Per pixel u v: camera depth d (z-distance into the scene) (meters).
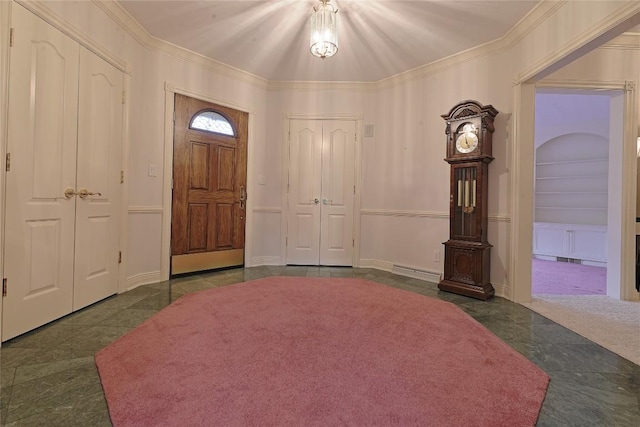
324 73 4.00
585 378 1.57
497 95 3.11
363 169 4.26
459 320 2.31
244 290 3.03
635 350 1.89
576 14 2.22
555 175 5.83
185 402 1.31
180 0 2.59
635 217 3.01
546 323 2.34
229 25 2.97
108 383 1.44
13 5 1.88
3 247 1.86
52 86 2.15
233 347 1.81
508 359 1.73
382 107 4.18
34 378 1.49
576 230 5.31
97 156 2.58
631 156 3.01
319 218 4.35
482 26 2.85
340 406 1.29
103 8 2.56
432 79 3.66
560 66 2.51
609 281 3.12
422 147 3.75
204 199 3.76
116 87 2.77
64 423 1.19
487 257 3.04
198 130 3.67
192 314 2.35
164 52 3.32
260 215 4.31
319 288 3.15
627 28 1.96
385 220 4.14
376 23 2.87
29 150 2.00
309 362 1.65
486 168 3.05
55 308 2.21
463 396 1.38
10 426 1.17
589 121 5.36
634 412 1.31
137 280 3.15
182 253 3.58
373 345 1.87
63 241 2.27
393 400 1.34
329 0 2.54
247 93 4.09
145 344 1.84
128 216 3.00
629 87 3.00
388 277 3.71
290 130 4.32
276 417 1.22
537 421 1.23
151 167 3.26
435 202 3.61
